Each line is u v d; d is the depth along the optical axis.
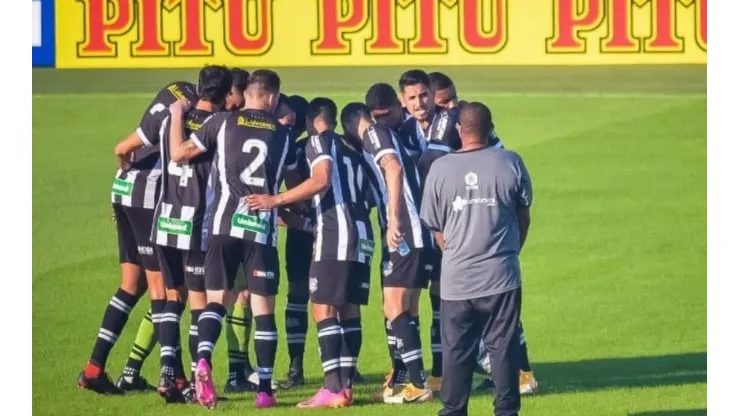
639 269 29.86
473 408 23.39
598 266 30.03
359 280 22.61
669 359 26.12
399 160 22.58
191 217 23.02
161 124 23.41
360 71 31.64
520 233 20.53
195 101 23.69
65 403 24.12
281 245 30.36
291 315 24.67
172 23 31.72
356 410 22.73
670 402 23.80
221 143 22.55
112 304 24.19
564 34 31.70
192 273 23.23
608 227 31.22
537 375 25.33
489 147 20.31
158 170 23.77
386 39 31.69
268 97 22.91
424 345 27.27
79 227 30.92
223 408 22.98
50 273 29.66
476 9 31.69
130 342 27.12
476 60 31.72
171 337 23.25
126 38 31.86
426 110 23.55
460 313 20.11
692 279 29.38
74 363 26.09
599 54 31.55
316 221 22.73
